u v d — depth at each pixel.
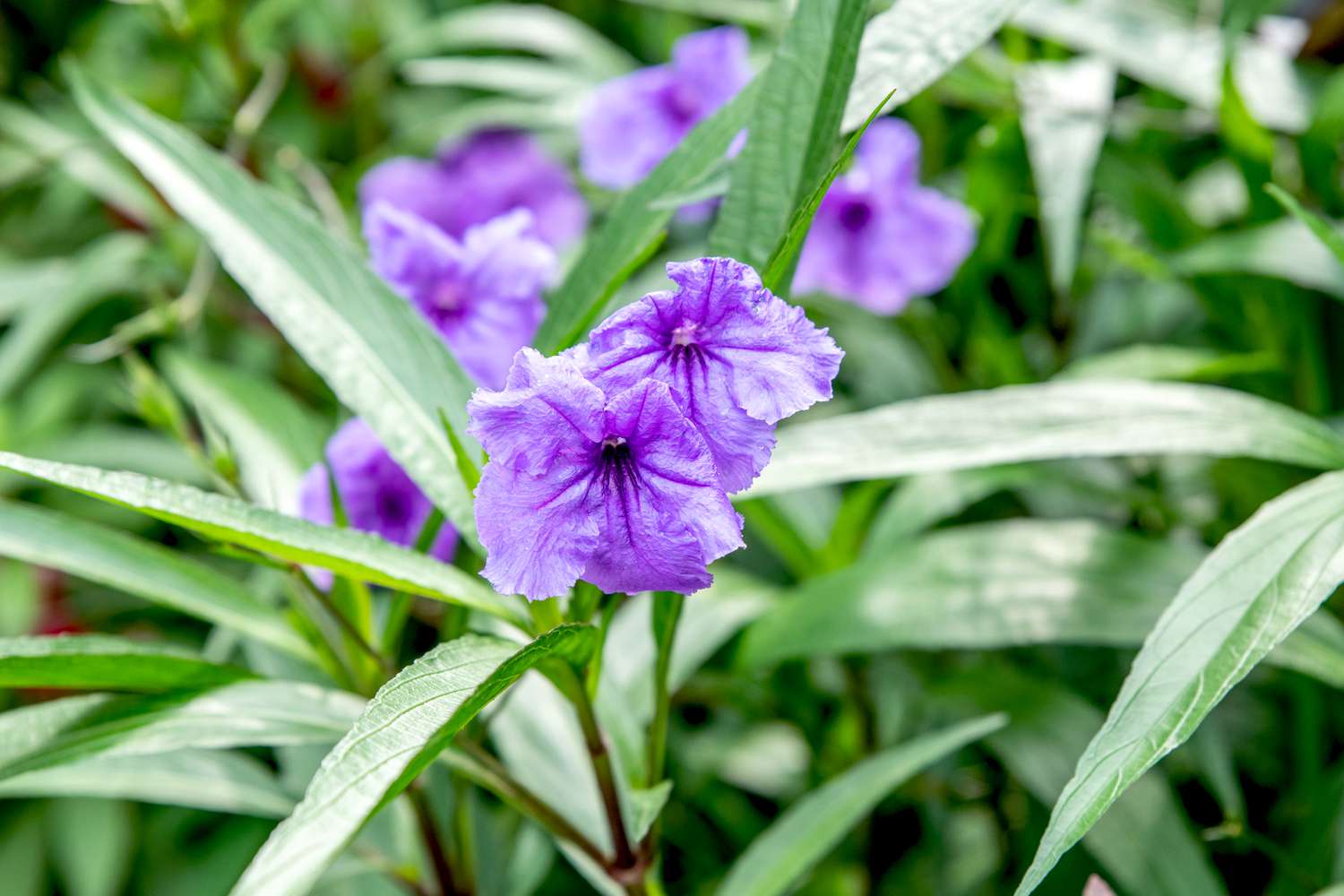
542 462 0.40
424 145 0.85
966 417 0.51
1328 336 0.63
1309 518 0.44
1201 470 0.68
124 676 0.47
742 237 0.45
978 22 0.47
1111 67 0.67
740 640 0.63
